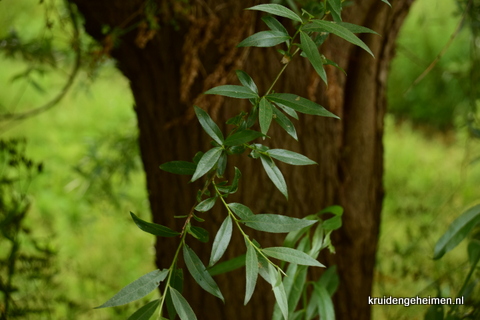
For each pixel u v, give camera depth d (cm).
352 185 208
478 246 157
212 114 178
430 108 618
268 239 195
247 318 201
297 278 154
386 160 533
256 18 175
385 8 192
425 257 303
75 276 335
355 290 218
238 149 109
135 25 176
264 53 178
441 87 578
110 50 192
